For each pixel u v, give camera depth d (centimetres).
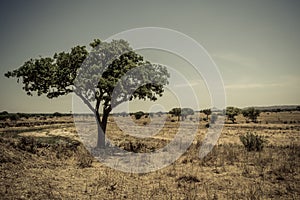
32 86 2388
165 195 1080
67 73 2316
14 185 1081
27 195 972
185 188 1179
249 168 1598
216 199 1030
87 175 1390
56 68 2328
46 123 7419
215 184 1259
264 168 1579
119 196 1049
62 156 1839
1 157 1438
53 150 1992
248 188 1190
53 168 1500
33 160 1605
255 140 2361
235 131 5272
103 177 1340
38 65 2345
